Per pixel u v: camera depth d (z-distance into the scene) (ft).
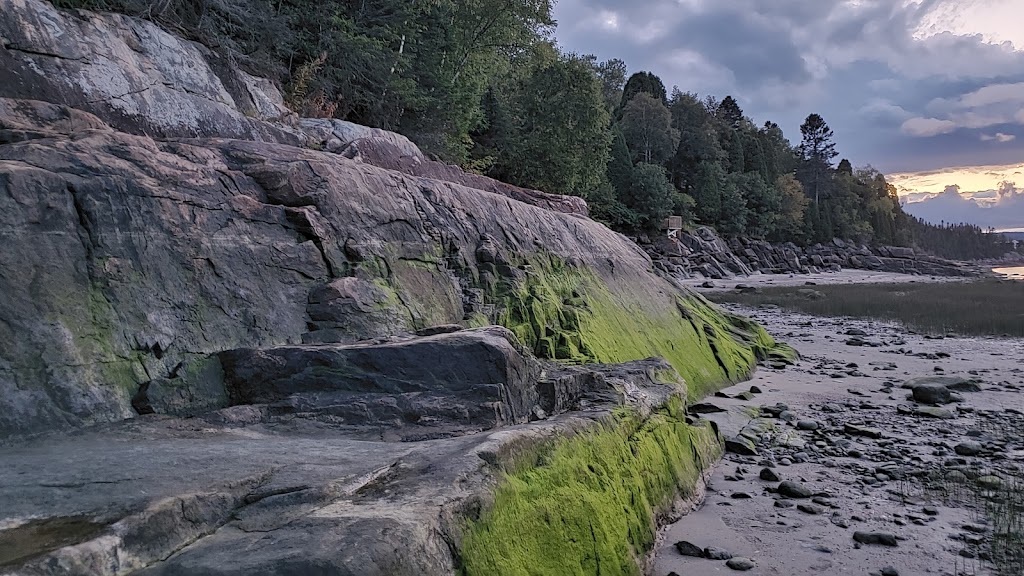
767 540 17.81
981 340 66.39
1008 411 34.53
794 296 124.57
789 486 21.53
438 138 68.95
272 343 18.84
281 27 48.52
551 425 15.70
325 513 9.43
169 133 27.17
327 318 20.48
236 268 19.10
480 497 10.89
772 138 369.91
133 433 13.41
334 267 22.38
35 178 14.74
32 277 14.03
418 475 11.23
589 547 13.62
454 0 80.69
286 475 10.83
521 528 11.75
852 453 26.23
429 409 16.05
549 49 116.57
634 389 23.48
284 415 15.70
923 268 294.66
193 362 16.63
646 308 43.96
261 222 20.77
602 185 152.76
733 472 24.03
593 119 118.21
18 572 6.71
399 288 24.56
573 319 33.60
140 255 16.60
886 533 17.80
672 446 21.76
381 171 28.66
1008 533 18.22
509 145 110.83
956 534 18.21
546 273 36.32
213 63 33.73
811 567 16.11
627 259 49.96
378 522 9.05
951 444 27.89
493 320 29.12
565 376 20.79
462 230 31.58
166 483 9.89
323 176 24.00
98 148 17.39
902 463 25.00
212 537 8.81
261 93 37.70
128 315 15.72
